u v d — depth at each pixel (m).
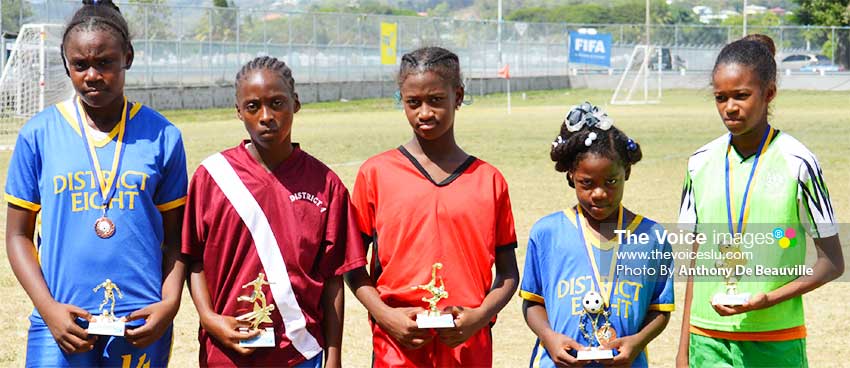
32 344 4.93
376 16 56.19
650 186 16.83
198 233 5.05
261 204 5.02
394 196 5.22
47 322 4.77
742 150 5.30
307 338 5.04
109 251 4.90
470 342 5.21
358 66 54.81
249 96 4.93
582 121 5.09
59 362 4.85
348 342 7.97
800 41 70.19
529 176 18.27
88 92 4.85
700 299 5.37
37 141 4.97
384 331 5.20
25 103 27.11
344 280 5.39
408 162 5.28
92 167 4.92
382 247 5.25
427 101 5.13
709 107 42.56
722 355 5.30
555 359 5.07
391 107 44.75
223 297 5.04
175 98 39.59
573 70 68.50
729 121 5.14
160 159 5.04
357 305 9.17
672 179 17.77
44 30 26.83
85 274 4.89
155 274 5.00
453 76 5.20
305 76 51.12
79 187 4.90
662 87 62.50
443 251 5.18
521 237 12.21
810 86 56.06
